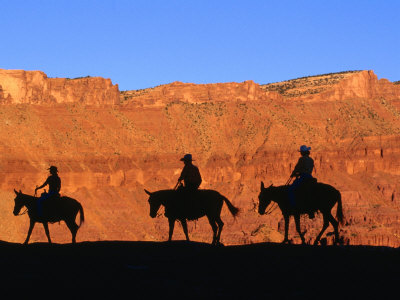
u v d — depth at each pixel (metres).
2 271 21.03
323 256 23.81
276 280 20.08
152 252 25.62
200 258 23.84
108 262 23.08
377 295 18.19
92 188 151.00
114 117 176.88
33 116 164.00
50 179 31.64
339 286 19.17
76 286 19.22
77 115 170.12
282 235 132.88
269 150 175.00
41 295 18.22
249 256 24.06
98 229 131.12
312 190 28.59
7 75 180.12
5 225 109.81
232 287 19.36
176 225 136.12
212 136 183.62
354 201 161.25
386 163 178.00
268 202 29.53
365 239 128.25
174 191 30.09
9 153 145.62
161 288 19.19
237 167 173.38
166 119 184.50
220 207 30.05
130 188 156.12
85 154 157.50
